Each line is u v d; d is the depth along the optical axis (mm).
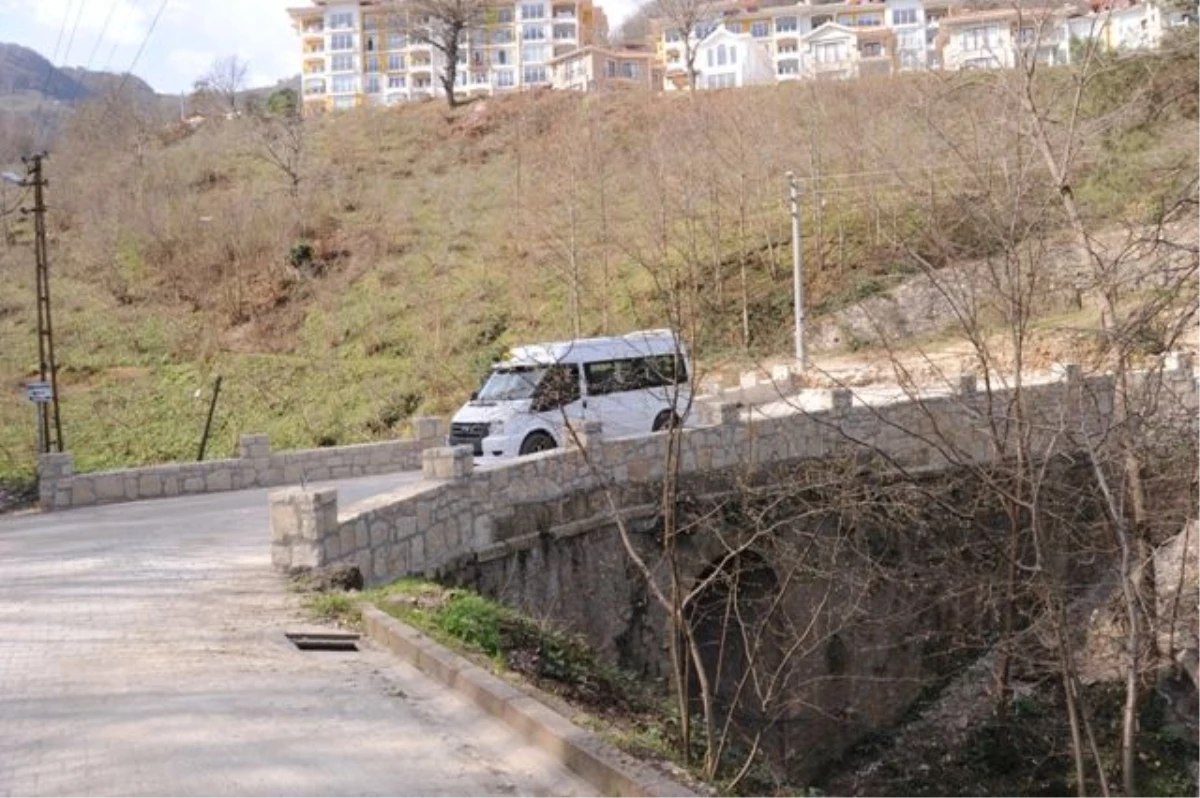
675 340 8484
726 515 13750
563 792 5473
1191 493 10031
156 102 79688
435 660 7613
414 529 11586
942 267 15352
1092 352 15133
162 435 34188
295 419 35250
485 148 60594
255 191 54625
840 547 13359
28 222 53188
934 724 15672
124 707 6641
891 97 39156
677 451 9008
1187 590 11391
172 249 49031
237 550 12719
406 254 48094
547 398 18641
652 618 14516
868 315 21188
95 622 9078
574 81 84438
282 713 6605
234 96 82375
